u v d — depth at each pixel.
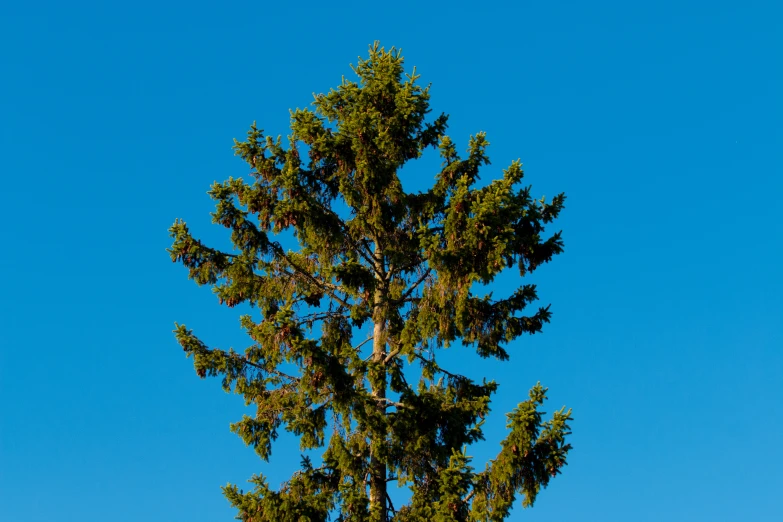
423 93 21.45
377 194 20.27
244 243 20.16
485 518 17.81
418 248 21.06
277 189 20.38
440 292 19.36
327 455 19.39
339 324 20.97
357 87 22.09
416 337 19.77
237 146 20.58
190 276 20.31
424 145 21.88
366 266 21.36
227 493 18.78
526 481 17.72
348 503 18.44
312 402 19.47
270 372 20.53
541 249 20.41
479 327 20.52
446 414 19.89
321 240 20.17
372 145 20.23
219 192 20.12
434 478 19.25
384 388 20.16
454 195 19.62
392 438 19.36
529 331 20.62
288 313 18.64
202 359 20.22
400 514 19.05
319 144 20.27
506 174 19.62
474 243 18.98
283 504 18.34
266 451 19.89
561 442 17.70
